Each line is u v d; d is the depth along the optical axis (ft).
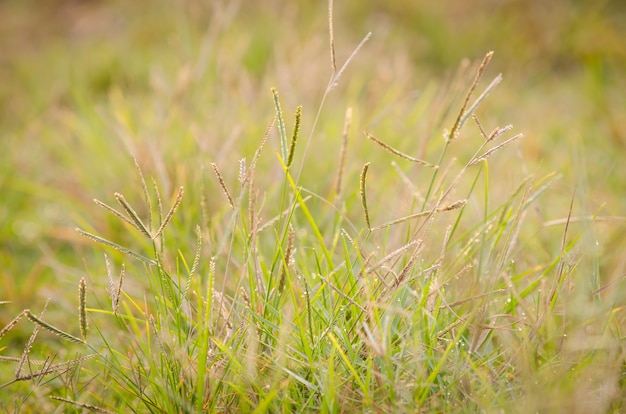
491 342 4.86
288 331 4.77
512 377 4.69
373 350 4.65
